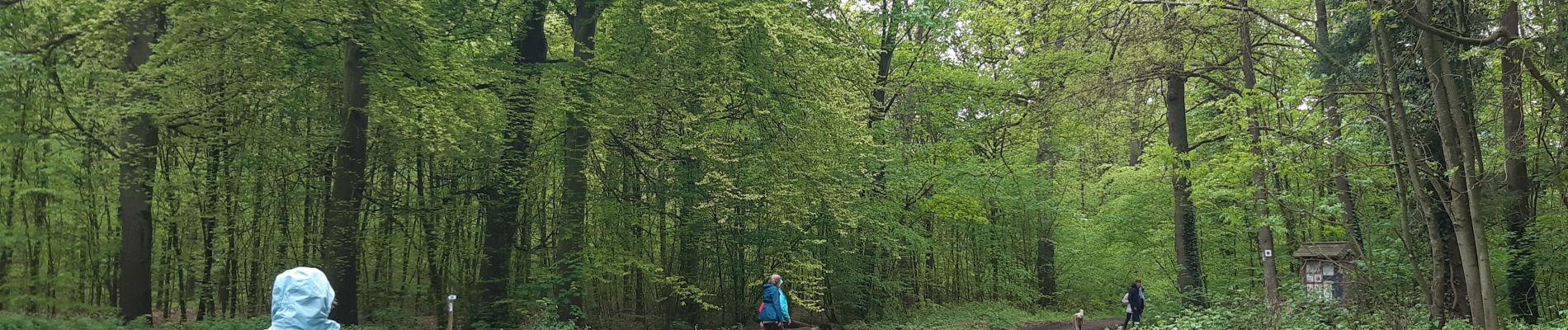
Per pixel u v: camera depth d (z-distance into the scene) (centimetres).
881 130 2261
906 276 2616
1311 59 1770
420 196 1903
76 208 1683
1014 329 2333
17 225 1611
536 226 2092
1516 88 1339
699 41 1652
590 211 1881
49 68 1338
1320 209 1614
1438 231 1452
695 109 1778
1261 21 1895
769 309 1489
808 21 1775
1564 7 1225
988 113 2441
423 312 2211
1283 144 1559
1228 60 1930
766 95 1741
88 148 1599
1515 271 1639
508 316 1828
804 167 1786
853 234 2205
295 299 371
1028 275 2981
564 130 1831
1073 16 1730
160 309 2111
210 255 1772
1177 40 1764
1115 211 2877
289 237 1834
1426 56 1227
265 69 1466
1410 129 1437
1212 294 1956
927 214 2500
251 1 1347
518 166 1827
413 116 1509
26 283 1639
